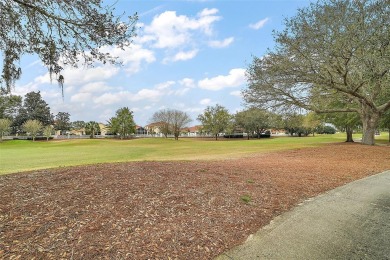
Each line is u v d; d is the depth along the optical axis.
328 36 16.48
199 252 3.76
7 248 3.44
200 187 6.31
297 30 17.61
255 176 8.09
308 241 4.26
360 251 3.98
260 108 21.55
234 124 73.19
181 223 4.50
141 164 8.81
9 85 6.12
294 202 6.17
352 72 17.83
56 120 100.25
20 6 5.87
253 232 4.52
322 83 18.31
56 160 16.66
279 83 19.72
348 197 6.71
